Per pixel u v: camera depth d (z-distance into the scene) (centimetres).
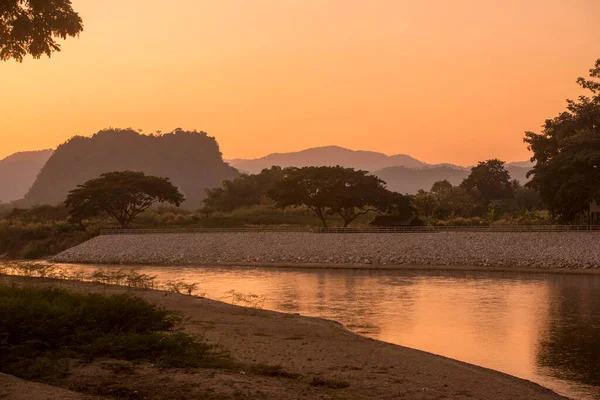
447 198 13650
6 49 2869
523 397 2020
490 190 17250
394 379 2131
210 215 13412
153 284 5366
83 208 11038
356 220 12719
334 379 2067
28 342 2011
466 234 7938
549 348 2992
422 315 3991
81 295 2647
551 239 7462
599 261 6888
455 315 3981
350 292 5225
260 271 7344
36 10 2788
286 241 8725
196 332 2903
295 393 1775
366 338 3070
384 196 9419
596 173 7950
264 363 2270
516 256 7350
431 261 7612
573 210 7975
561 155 8275
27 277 5103
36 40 2841
